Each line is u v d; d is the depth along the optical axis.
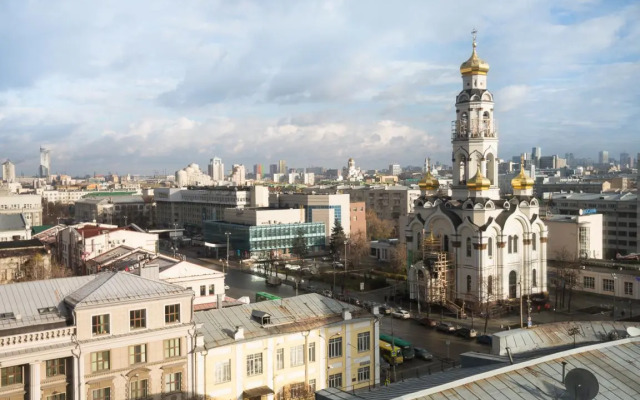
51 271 135.88
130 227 178.50
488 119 130.38
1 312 54.72
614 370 39.62
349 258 182.25
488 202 119.69
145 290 58.00
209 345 59.94
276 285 152.00
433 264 121.62
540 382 36.84
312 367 65.94
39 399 51.22
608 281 132.50
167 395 57.31
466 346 97.12
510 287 123.31
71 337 52.97
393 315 117.12
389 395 35.72
